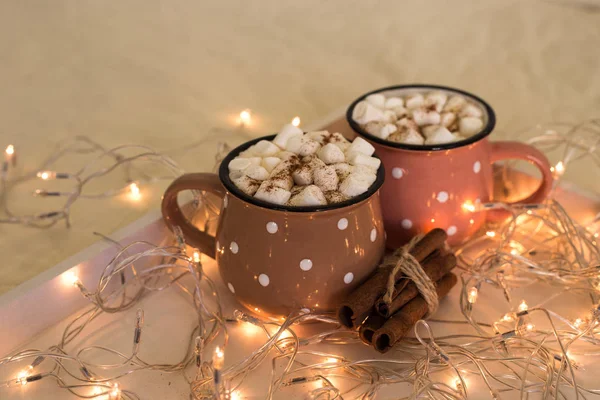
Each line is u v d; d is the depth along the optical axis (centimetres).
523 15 105
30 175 72
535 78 88
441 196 53
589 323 50
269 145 51
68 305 52
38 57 94
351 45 99
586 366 48
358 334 50
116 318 52
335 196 47
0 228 65
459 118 55
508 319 51
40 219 65
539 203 57
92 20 105
